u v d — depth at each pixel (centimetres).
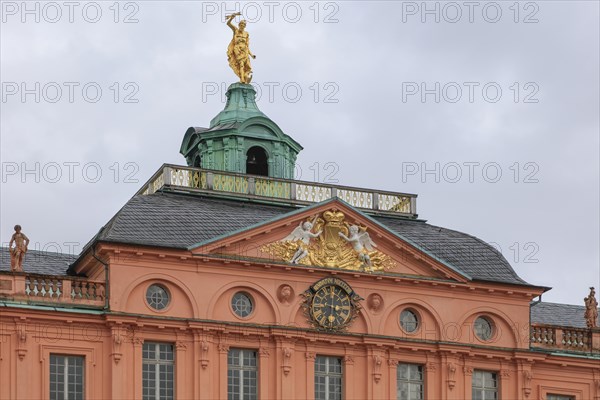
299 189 15775
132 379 14038
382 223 15388
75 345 13950
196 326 14250
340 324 14750
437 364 15050
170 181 15388
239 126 16450
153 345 14212
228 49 17050
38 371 13825
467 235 15762
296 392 14512
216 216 14888
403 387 14962
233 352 14450
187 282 14338
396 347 14875
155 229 14475
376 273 14912
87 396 13912
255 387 14450
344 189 15875
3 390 13700
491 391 15275
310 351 14625
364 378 14775
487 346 15212
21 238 14088
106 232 14325
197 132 16612
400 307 15025
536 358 15388
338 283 14800
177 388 14162
